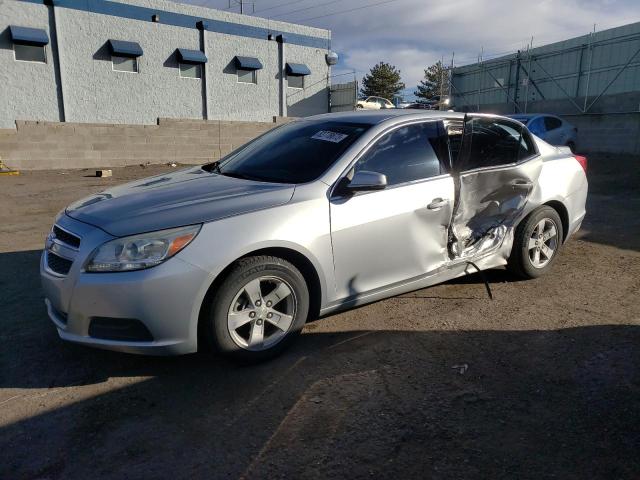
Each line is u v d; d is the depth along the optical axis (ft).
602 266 17.90
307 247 11.08
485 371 10.80
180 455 8.30
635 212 28.35
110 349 10.01
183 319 9.88
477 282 16.33
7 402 9.74
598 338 12.22
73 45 68.74
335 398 9.87
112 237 9.80
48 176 49.21
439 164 13.52
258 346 11.00
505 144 15.28
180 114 80.84
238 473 7.89
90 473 7.89
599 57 63.36
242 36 85.51
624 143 59.82
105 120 73.26
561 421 9.05
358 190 11.52
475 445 8.46
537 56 72.13
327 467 8.00
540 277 16.72
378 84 223.71
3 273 17.30
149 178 14.03
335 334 12.58
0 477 7.79
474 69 83.66
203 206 10.59
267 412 9.45
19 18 64.34
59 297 10.15
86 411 9.48
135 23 73.92
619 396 9.77
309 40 94.27
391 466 8.00
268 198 11.05
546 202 16.06
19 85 65.51
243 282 10.44
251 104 88.63
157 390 10.20
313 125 14.42
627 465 7.94
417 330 12.80
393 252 12.51
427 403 9.66
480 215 14.71
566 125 55.06
